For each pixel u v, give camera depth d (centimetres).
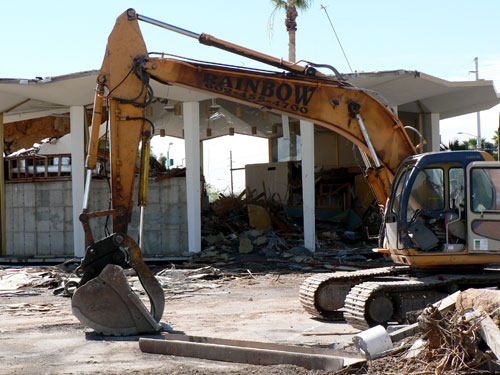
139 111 1023
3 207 2511
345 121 1124
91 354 833
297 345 896
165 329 1021
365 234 2673
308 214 2333
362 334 752
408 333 794
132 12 1029
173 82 1051
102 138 2466
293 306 1355
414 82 2255
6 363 784
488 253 1018
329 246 2502
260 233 2458
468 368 681
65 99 2292
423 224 1048
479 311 734
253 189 3134
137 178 2442
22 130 3136
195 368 735
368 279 1180
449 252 1031
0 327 1083
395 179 1098
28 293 1570
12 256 2480
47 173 2453
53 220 2444
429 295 1049
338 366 697
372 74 2138
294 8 3481
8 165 2528
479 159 1038
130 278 1770
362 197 2881
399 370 685
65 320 1165
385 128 1140
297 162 3055
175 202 2434
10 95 2316
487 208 1027
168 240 2434
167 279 1767
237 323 1130
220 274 1931
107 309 956
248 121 3059
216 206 2803
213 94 1077
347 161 3105
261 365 754
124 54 1026
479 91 2492
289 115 1119
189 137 2327
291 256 2273
